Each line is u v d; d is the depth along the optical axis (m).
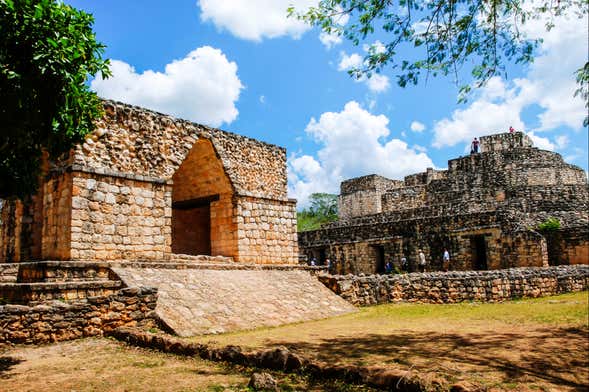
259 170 19.47
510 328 10.77
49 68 6.84
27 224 14.86
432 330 10.66
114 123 14.41
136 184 14.50
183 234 21.42
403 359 7.35
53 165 13.84
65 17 7.25
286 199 20.00
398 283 17.95
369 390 5.49
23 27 6.71
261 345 8.71
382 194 43.38
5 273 13.94
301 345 8.73
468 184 39.47
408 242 29.66
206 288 12.86
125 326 9.72
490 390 5.16
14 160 7.87
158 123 15.73
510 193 35.22
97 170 13.49
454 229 27.95
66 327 9.07
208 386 5.88
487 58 8.75
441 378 5.40
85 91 8.02
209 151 17.92
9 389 6.00
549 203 32.91
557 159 40.34
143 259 14.34
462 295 17.48
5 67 6.61
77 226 12.88
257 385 5.72
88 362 7.43
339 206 47.72
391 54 8.77
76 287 10.64
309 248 34.66
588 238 25.38
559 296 18.33
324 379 5.98
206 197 19.03
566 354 7.80
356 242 32.09
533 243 24.72
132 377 6.45
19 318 8.59
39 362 7.48
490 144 43.06
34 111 7.02
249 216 18.38
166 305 10.95
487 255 26.50
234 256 17.77
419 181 45.59
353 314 14.58
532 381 6.15
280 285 15.43
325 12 8.55
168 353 7.97
